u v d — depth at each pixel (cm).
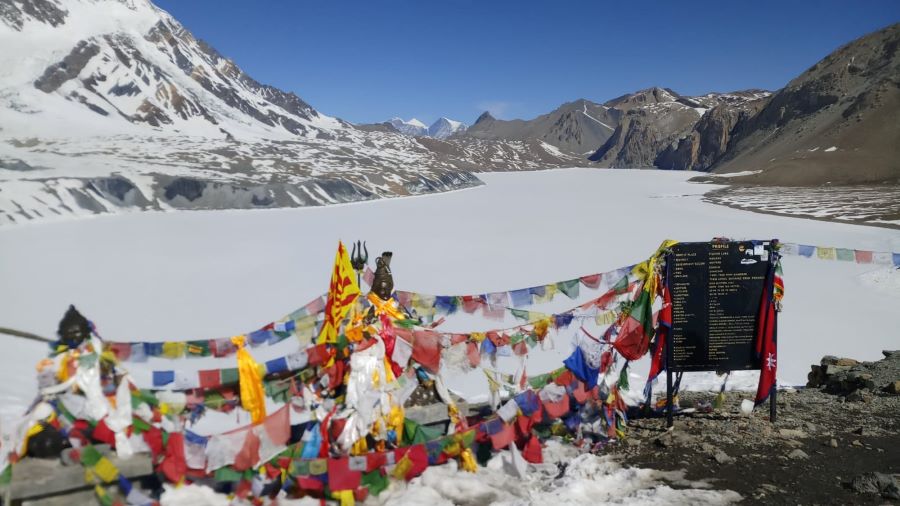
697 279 691
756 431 682
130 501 493
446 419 665
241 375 564
